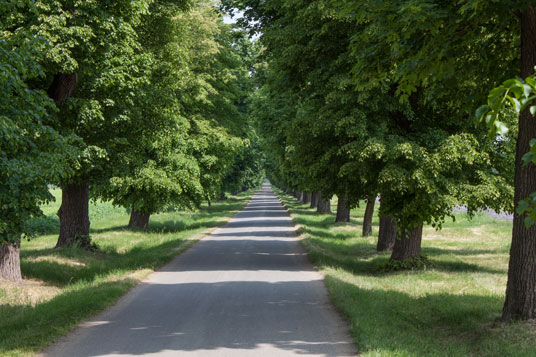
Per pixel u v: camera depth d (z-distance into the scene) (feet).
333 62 47.62
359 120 45.09
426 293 35.19
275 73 56.49
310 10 45.52
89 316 29.99
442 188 44.42
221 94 104.58
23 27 37.88
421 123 48.47
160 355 21.74
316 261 55.11
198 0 98.63
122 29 44.91
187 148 89.97
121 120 51.67
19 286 43.21
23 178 27.58
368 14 24.13
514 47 26.73
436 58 24.08
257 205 218.59
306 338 24.43
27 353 22.03
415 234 51.31
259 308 31.91
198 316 29.68
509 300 25.67
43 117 39.45
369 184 49.32
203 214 156.97
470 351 22.17
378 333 23.90
